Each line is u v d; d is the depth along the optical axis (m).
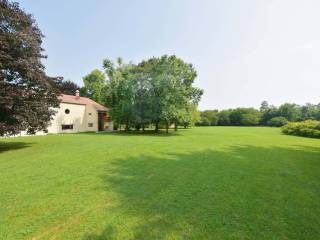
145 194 4.86
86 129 29.30
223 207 4.21
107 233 3.25
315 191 5.20
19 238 3.11
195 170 7.01
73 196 4.70
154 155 9.51
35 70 11.70
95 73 49.16
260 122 68.62
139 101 24.66
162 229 3.38
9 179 5.89
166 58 25.09
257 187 5.43
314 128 24.06
